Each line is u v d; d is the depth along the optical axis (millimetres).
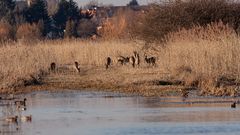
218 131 76938
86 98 110625
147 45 182375
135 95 112312
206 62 129750
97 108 97875
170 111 92875
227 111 91812
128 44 191375
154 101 103875
